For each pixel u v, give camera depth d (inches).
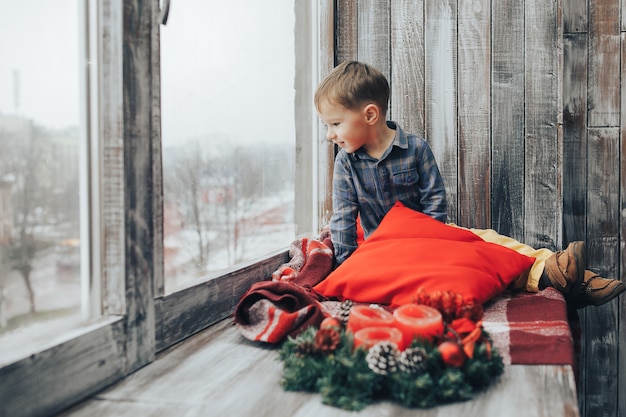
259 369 36.5
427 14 71.0
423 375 30.4
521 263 53.1
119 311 36.1
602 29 71.5
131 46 36.7
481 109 70.1
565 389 31.5
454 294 36.6
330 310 46.9
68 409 31.1
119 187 36.0
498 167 69.9
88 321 35.1
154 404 31.4
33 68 30.9
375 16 72.3
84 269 35.2
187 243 46.1
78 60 34.7
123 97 35.9
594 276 55.5
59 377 30.6
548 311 45.6
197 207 47.7
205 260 49.1
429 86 71.2
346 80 58.4
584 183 72.8
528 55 68.6
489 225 70.1
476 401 30.4
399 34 71.7
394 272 48.2
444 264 48.7
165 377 35.5
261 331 41.4
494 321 43.1
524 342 38.0
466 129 70.5
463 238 54.5
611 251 72.5
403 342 33.6
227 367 37.0
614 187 72.2
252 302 44.1
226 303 50.0
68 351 31.2
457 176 70.8
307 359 32.7
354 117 58.9
